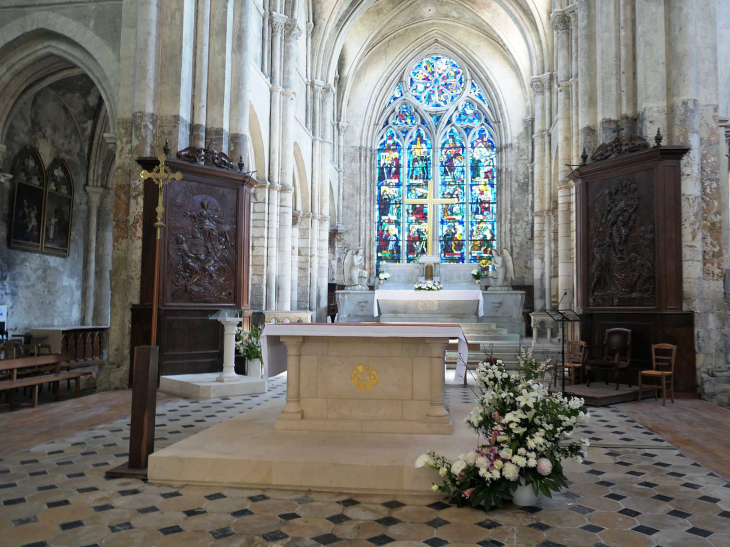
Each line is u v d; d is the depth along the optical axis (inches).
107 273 929.5
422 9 1280.8
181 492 230.4
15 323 751.7
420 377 293.3
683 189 494.3
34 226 787.4
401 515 207.6
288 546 180.2
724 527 197.5
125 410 396.5
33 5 592.1
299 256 1051.9
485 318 964.6
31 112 780.6
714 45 511.5
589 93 597.9
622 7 548.7
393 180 1381.6
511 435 217.6
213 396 450.3
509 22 1221.7
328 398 298.7
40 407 408.2
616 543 183.9
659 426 364.5
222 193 546.6
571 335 685.3
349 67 1302.9
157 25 536.1
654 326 491.2
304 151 1022.4
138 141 519.8
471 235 1350.9
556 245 1027.9
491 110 1365.7
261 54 792.3
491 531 193.2
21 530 189.8
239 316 550.3
